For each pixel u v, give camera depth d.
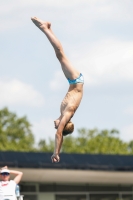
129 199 79.62
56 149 25.45
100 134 169.75
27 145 161.75
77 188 77.12
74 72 26.08
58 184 76.19
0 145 158.62
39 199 74.94
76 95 26.00
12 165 67.81
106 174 74.44
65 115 25.64
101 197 78.19
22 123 167.00
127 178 76.81
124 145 166.62
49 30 26.31
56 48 26.05
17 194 34.41
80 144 167.62
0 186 33.88
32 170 69.75
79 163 72.56
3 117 166.50
